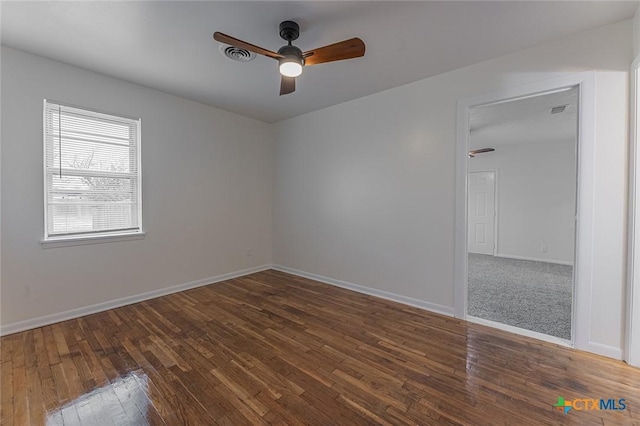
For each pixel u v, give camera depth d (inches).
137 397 65.8
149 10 74.5
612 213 80.0
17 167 96.4
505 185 238.8
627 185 78.1
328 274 156.1
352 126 142.1
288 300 128.8
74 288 109.0
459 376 73.3
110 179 120.2
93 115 114.4
